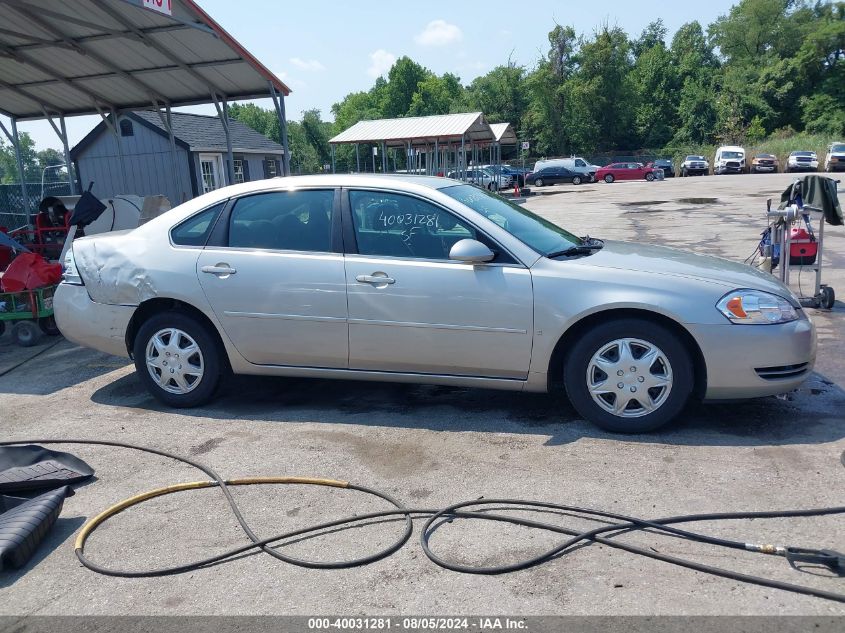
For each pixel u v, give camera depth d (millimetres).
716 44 79375
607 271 4293
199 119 26453
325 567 2992
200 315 5051
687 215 19391
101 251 5230
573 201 28234
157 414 5070
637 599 2691
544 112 66562
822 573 2797
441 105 80812
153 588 2914
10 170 41156
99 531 3408
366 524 3369
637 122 67000
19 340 7527
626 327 4191
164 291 4980
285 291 4734
